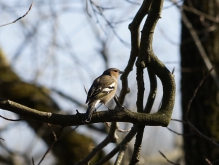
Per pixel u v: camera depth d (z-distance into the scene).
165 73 7.87
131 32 9.48
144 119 7.42
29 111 6.97
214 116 12.47
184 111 12.93
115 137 10.82
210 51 13.08
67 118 7.12
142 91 8.12
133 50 9.74
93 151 10.71
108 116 7.27
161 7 7.95
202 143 12.33
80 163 10.66
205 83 12.70
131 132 9.89
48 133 16.36
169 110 7.63
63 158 16.30
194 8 13.49
